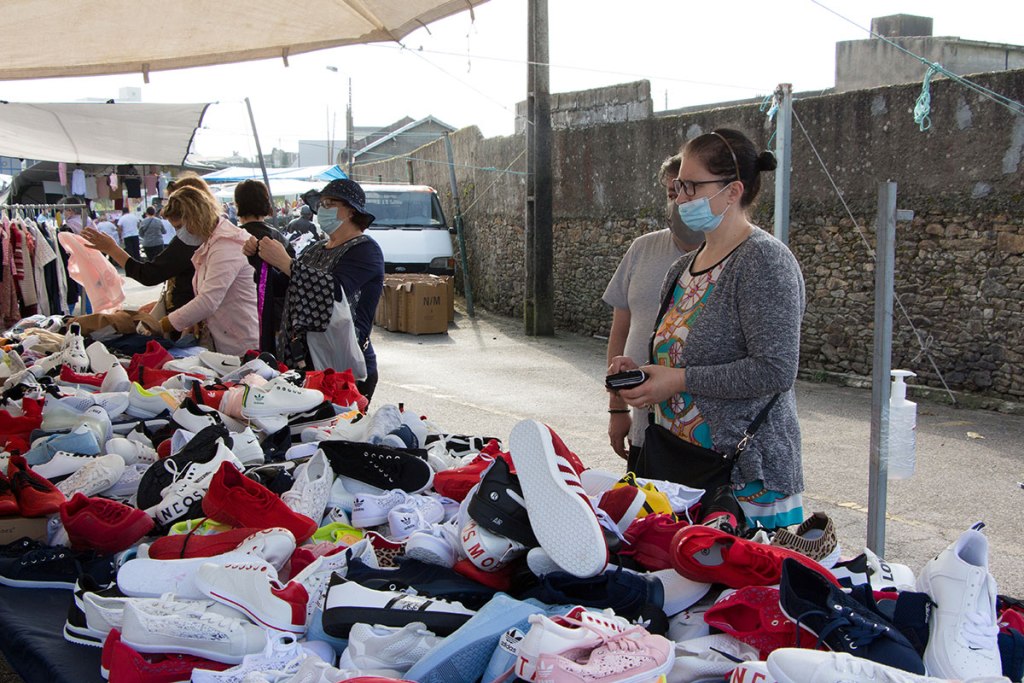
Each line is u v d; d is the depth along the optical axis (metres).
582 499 1.79
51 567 2.13
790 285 2.29
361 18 3.95
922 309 8.59
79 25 3.94
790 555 1.68
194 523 2.22
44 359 4.28
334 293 4.01
